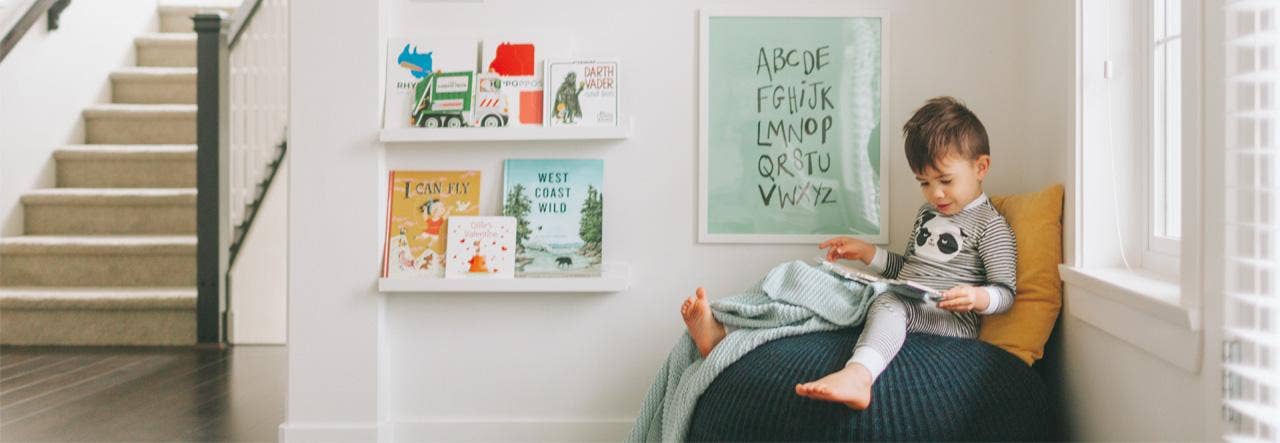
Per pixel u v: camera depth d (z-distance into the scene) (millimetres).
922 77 2365
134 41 5270
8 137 4367
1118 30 1915
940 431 1705
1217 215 1318
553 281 2350
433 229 2402
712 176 2396
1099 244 1930
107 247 4199
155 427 2629
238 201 4219
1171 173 1808
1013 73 2348
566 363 2428
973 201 2074
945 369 1770
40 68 4555
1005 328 2016
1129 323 1648
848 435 1686
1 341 3990
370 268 2373
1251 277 1241
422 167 2428
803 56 2381
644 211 2408
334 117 2363
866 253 2256
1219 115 1306
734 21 2389
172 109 4848
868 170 2371
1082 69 1922
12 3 4391
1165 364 1536
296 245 2371
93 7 4914
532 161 2410
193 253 4211
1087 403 1911
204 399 2979
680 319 2414
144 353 3799
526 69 2404
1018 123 2342
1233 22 1258
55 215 4488
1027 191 2295
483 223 2385
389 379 2434
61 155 4645
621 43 2408
